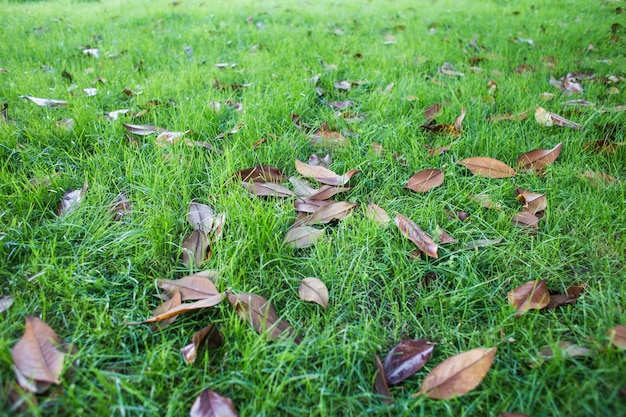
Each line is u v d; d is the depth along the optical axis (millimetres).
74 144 969
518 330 650
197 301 655
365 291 708
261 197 849
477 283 714
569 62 1431
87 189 855
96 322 643
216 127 1065
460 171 940
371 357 626
